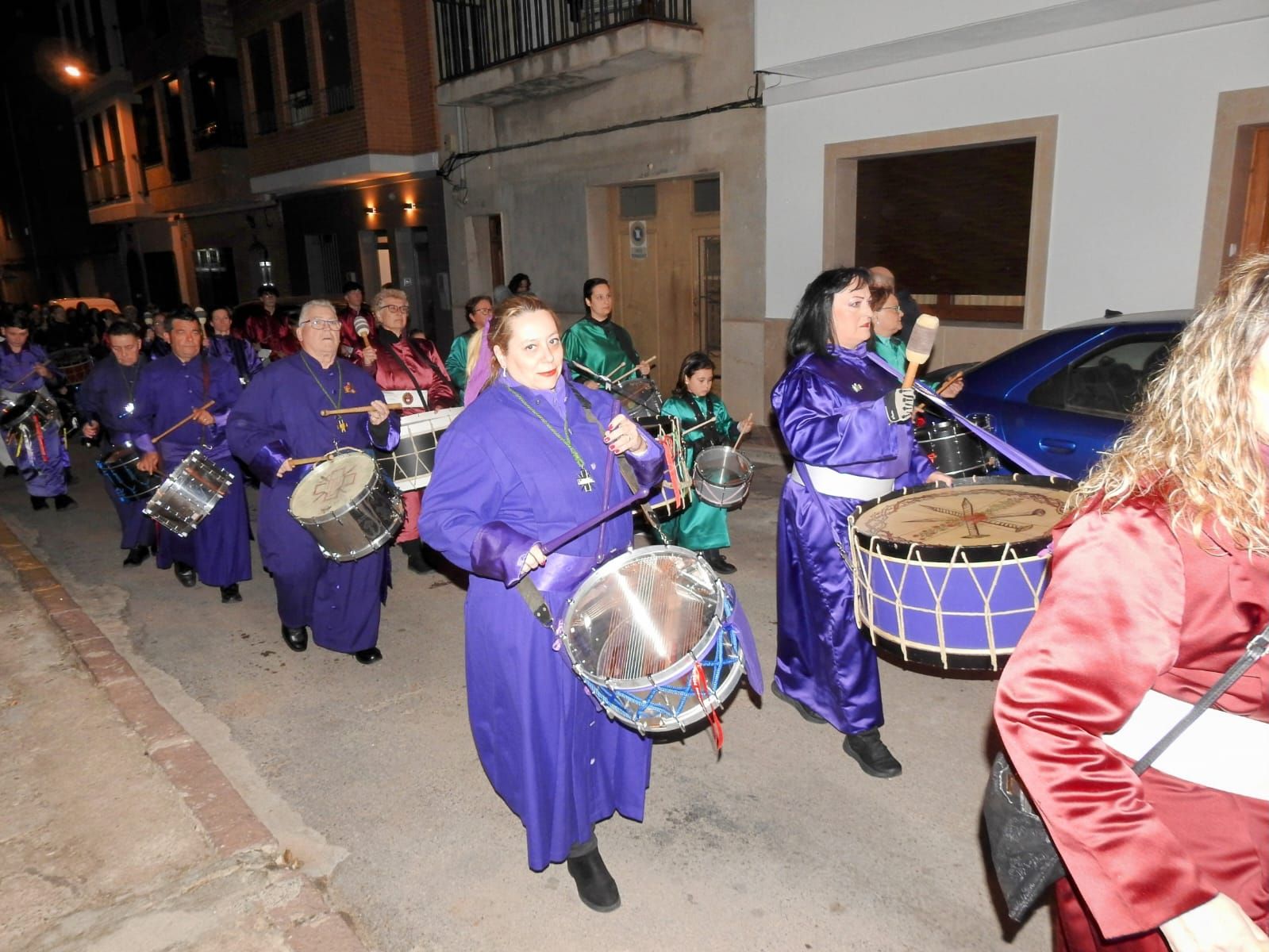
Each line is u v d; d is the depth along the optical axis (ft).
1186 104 22.09
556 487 8.72
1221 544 4.26
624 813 10.23
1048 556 7.37
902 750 12.71
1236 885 4.57
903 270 30.30
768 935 9.43
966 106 26.14
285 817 11.84
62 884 10.38
